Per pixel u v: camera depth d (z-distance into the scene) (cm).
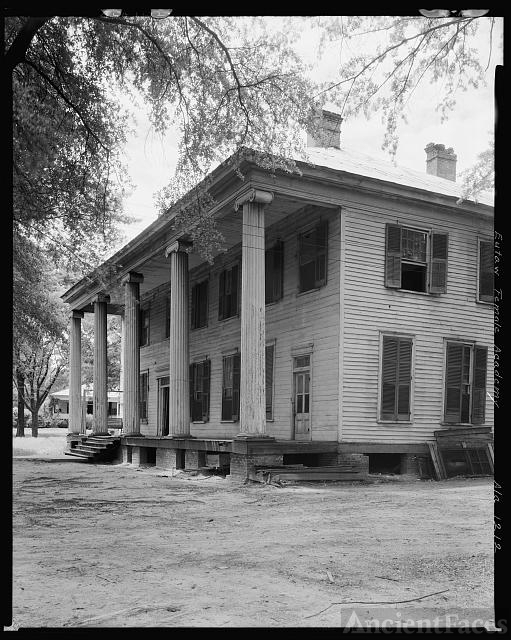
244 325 1477
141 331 3073
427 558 629
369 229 1652
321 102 966
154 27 1175
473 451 1673
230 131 1257
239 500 1162
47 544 750
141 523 916
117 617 437
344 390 1566
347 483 1420
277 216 1825
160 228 1941
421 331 1708
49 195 1415
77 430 2920
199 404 2345
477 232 1838
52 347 4191
